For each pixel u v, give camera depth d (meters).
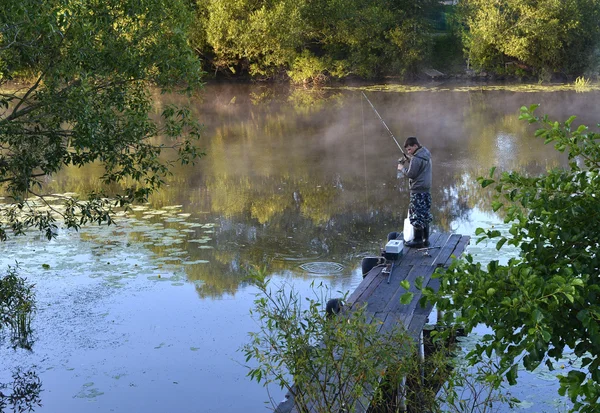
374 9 30.97
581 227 2.87
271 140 18.81
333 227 11.00
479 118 21.67
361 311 4.12
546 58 30.88
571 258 2.86
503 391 5.46
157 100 26.11
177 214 11.80
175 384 6.04
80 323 7.35
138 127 7.59
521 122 20.77
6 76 7.27
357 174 14.85
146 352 6.66
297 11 29.50
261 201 12.67
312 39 33.09
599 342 2.52
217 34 29.64
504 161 15.66
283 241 10.25
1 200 12.53
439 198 12.70
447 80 32.91
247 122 21.75
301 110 24.05
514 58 32.31
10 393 5.90
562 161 15.39
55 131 7.08
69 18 6.82
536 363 2.64
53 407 5.68
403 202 12.53
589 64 31.30
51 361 6.52
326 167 15.53
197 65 7.97
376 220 11.40
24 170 7.09
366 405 4.26
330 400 3.86
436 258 7.65
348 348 3.85
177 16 7.86
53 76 6.94
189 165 15.77
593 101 24.73
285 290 8.12
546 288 2.53
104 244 10.05
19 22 6.36
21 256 9.51
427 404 4.13
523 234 2.99
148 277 8.69
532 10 30.19
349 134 19.50
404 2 32.47
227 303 7.81
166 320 7.38
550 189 2.90
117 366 6.39
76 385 6.07
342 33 31.08
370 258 7.63
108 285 8.42
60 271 8.91
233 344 6.78
